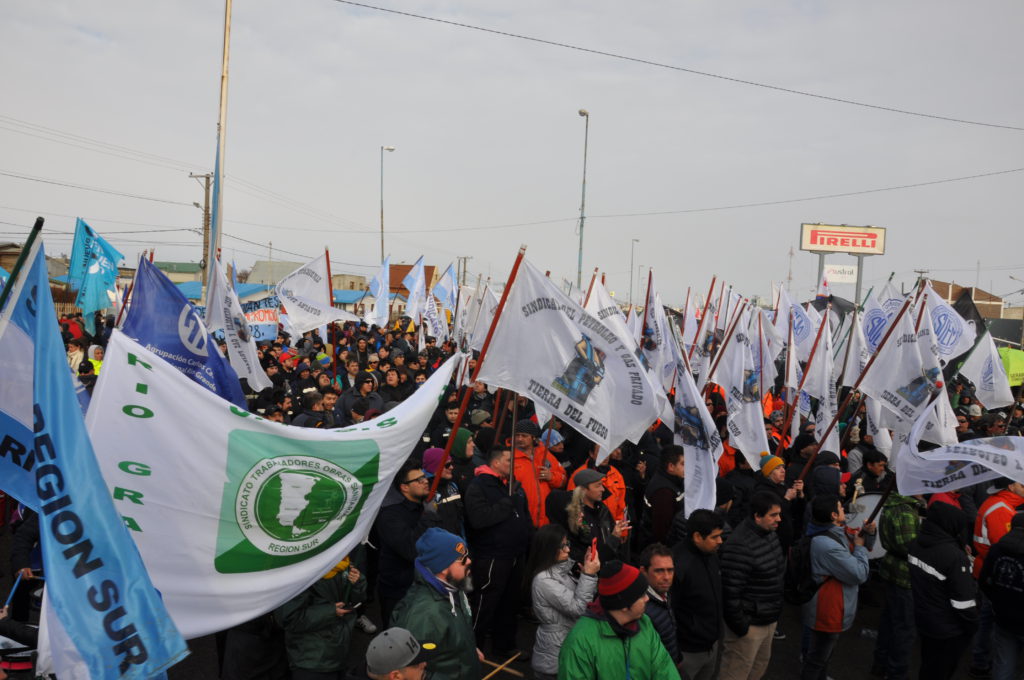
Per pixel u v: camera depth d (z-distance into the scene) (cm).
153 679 317
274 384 1273
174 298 764
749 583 576
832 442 983
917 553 639
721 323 1539
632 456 984
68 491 322
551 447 925
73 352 1296
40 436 323
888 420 1096
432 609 453
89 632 309
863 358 1274
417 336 2430
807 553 641
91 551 320
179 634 325
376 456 492
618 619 422
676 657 499
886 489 777
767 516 575
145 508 404
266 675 532
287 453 450
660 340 1216
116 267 1551
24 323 351
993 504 724
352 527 481
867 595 909
